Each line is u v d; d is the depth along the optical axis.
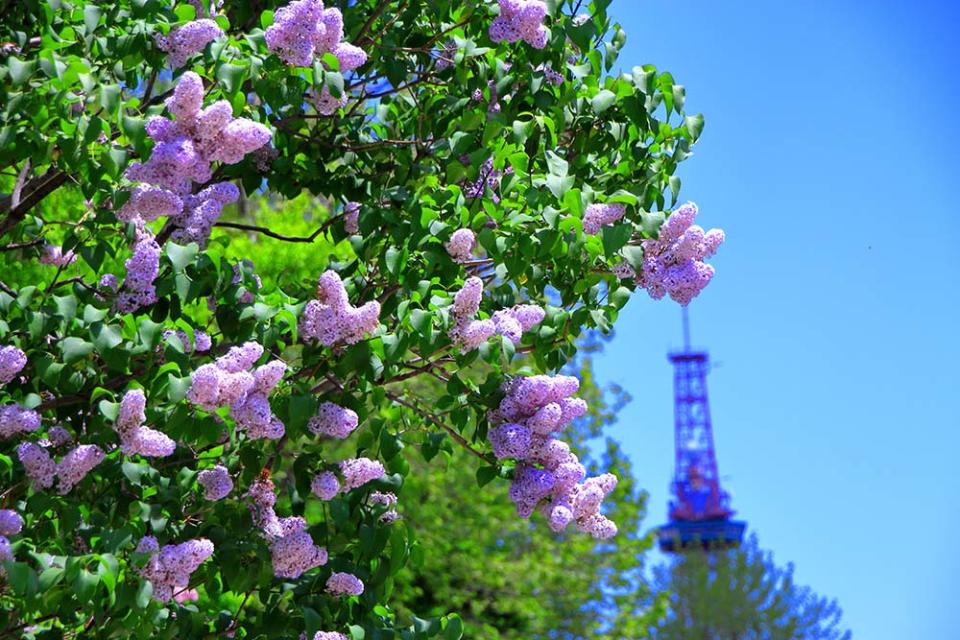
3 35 5.54
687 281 5.44
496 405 5.53
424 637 5.52
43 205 8.19
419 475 15.65
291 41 5.20
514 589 17.38
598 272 5.85
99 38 5.24
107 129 5.05
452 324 5.21
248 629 5.59
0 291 5.20
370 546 5.46
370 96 6.65
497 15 6.06
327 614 5.37
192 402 4.70
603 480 5.68
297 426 5.04
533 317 5.51
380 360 5.28
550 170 5.48
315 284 5.90
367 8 6.62
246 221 14.00
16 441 5.03
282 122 6.38
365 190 6.60
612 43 6.32
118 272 7.85
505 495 16.86
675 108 6.24
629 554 17.62
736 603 42.56
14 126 4.98
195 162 4.73
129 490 5.35
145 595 4.59
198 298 5.18
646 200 6.18
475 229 5.54
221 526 5.35
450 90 6.29
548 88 6.11
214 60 5.11
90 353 4.92
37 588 4.33
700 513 93.69
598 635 17.44
